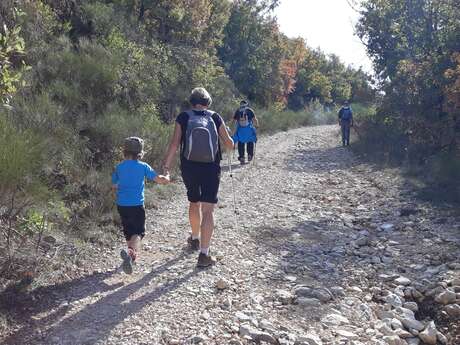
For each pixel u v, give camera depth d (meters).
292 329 4.22
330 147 19.06
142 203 5.32
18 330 3.94
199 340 3.88
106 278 5.11
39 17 10.88
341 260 6.09
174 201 8.64
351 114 18.86
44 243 5.43
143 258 5.75
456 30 11.50
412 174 10.80
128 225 5.30
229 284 5.05
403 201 8.95
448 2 12.03
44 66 9.70
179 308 4.44
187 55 17.97
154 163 9.69
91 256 5.66
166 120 13.91
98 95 10.21
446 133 11.37
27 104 7.73
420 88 12.02
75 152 7.50
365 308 4.75
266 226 7.36
